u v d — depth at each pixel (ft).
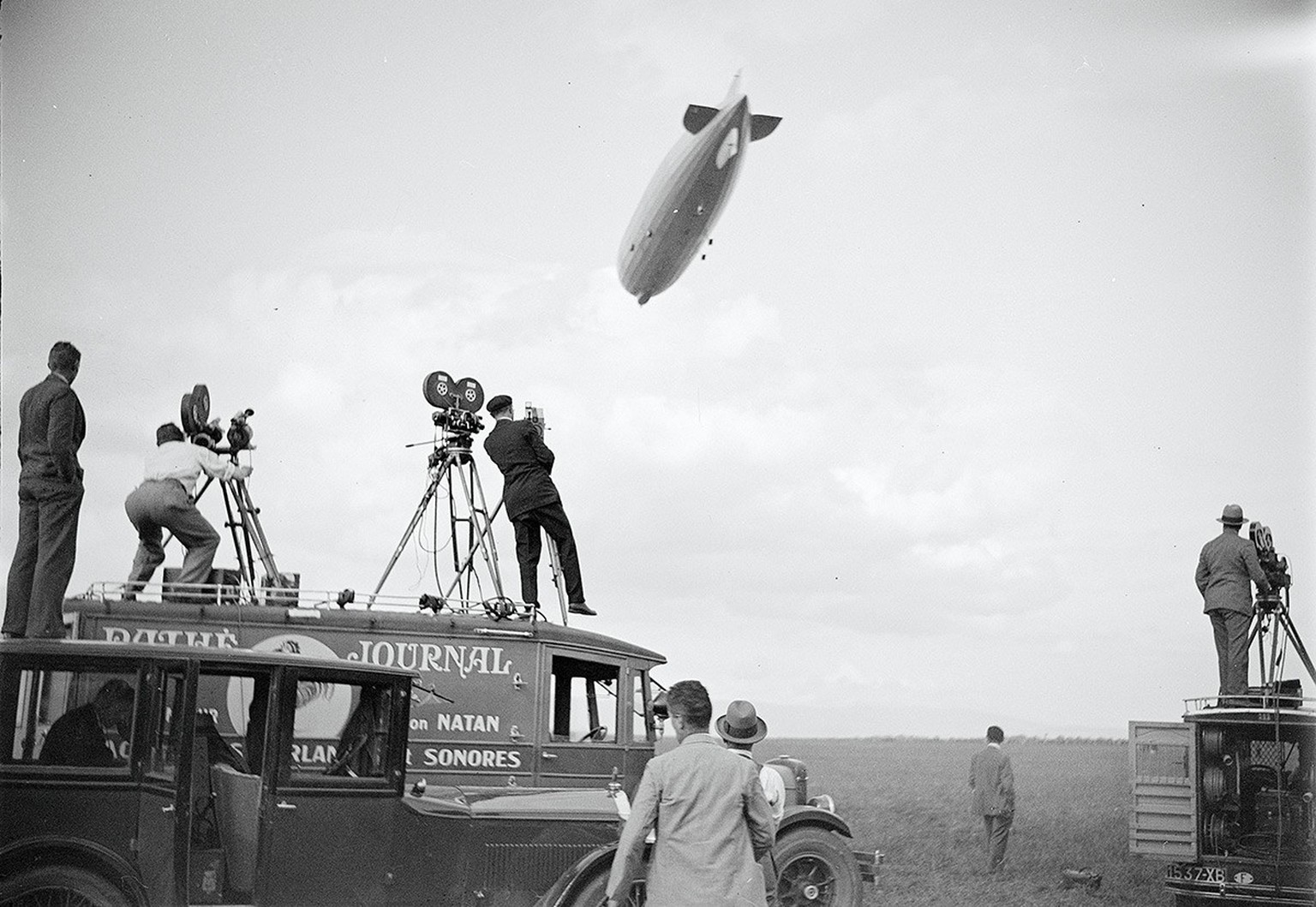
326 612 25.64
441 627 26.27
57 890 18.47
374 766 20.67
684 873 16.96
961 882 34.86
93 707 19.03
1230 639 36.76
